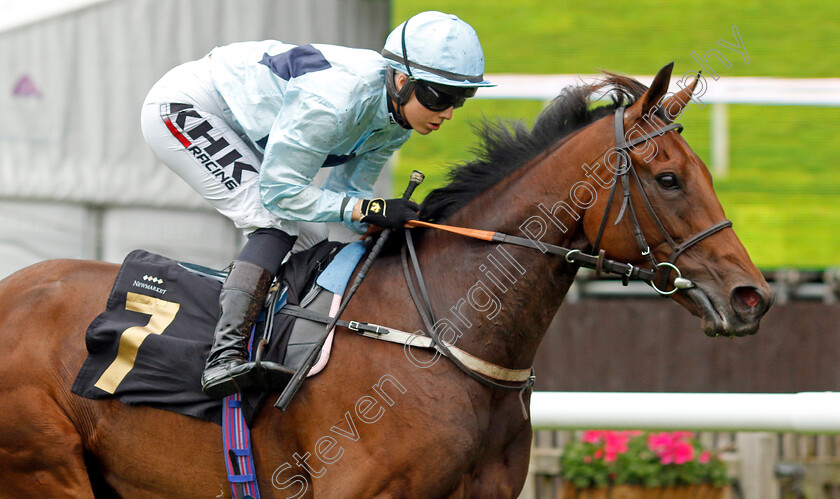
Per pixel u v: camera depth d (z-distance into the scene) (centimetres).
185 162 423
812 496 712
